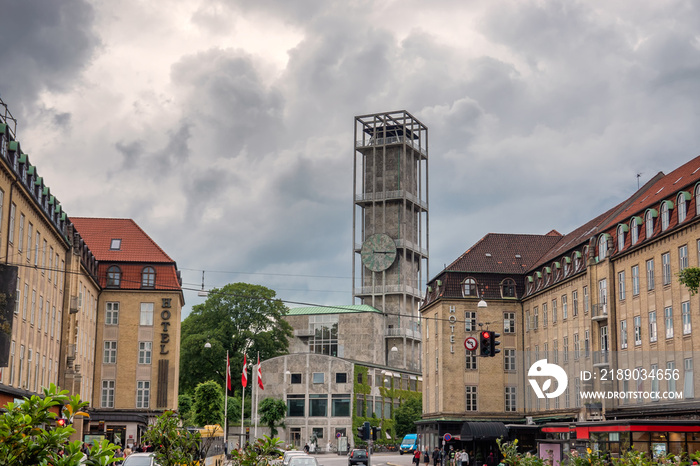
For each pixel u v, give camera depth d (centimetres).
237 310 11769
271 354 11869
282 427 11750
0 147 4512
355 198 14362
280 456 2473
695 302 5350
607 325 6706
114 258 8862
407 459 9306
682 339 5512
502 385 8606
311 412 11744
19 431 898
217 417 9788
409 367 13938
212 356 11150
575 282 7412
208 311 11756
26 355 5472
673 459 2478
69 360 6762
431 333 9175
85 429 7781
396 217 14188
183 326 12100
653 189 6938
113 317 8750
